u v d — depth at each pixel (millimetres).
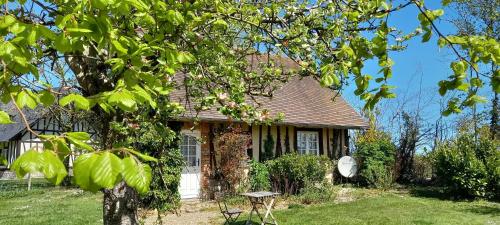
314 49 3912
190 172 14781
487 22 18391
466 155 14234
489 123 19188
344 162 18312
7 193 16422
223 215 10828
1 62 1431
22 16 2018
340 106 20531
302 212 11672
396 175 18531
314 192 14805
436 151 15938
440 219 10461
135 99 1542
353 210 11859
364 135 20328
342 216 10938
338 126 18703
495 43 2018
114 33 1890
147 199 11750
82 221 10547
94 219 10797
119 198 4191
